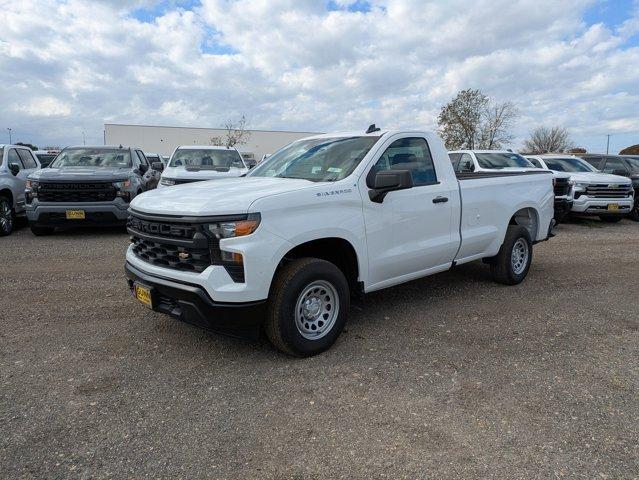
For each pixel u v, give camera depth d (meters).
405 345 4.24
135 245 4.28
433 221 4.93
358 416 3.09
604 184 12.62
